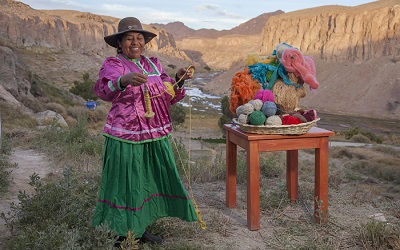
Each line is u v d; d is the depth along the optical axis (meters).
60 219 4.07
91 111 40.28
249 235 4.39
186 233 4.31
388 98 138.75
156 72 3.84
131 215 3.62
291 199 5.45
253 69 4.78
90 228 3.76
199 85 199.25
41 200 4.38
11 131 13.35
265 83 4.77
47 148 10.01
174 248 3.84
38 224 4.10
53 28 181.75
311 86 4.57
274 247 4.09
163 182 3.84
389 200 5.92
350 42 172.50
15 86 31.06
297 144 4.50
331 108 141.12
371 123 111.88
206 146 18.55
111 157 3.65
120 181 3.63
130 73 3.37
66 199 4.38
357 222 4.78
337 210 5.23
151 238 3.99
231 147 5.23
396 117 127.06
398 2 173.38
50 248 3.42
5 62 31.38
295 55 4.52
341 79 158.38
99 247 3.39
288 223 4.71
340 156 17.25
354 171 11.36
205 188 6.33
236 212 5.15
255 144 4.41
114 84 3.46
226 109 41.88
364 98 142.62
